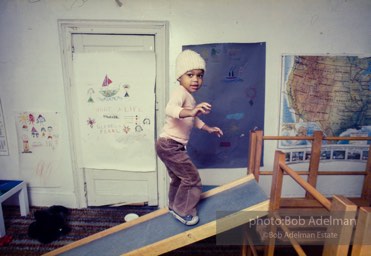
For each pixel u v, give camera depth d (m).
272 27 2.13
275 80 2.23
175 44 2.13
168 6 2.07
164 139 1.32
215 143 2.33
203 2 2.07
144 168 2.38
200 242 2.00
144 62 2.16
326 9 2.12
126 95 2.22
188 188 1.30
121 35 2.14
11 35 2.11
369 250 0.65
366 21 2.15
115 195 2.47
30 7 2.06
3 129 2.31
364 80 2.25
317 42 2.17
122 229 1.58
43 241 1.96
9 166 2.40
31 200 2.47
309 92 2.26
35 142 2.33
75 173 2.39
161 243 1.23
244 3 2.08
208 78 2.20
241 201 1.32
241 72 2.20
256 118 2.29
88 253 1.41
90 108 2.25
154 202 2.49
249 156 1.64
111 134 2.30
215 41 2.14
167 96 2.21
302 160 2.39
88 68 2.18
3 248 1.89
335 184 2.50
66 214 2.32
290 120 2.31
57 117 2.27
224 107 2.26
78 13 2.07
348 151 2.39
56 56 2.15
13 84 2.21
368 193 1.76
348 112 2.31
